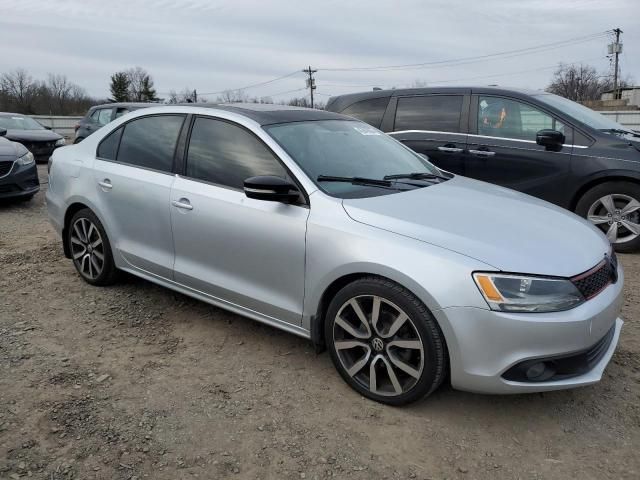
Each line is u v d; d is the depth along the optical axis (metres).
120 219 4.23
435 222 2.93
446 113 6.69
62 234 4.82
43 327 3.91
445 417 2.94
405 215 2.99
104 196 4.33
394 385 2.94
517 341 2.61
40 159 15.58
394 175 3.69
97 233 4.51
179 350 3.63
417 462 2.60
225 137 3.71
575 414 2.98
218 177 3.65
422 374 2.81
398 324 2.85
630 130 6.37
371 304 2.97
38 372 3.29
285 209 3.25
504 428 2.86
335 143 3.76
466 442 2.75
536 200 3.75
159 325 3.99
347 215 3.04
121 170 4.23
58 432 2.74
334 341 3.13
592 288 2.81
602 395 3.15
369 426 2.86
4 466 2.48
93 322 4.01
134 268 4.24
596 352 2.87
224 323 4.04
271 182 3.12
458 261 2.69
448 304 2.66
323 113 4.16
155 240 4.00
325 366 3.45
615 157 5.74
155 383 3.22
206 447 2.67
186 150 3.88
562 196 6.06
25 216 7.76
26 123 16.33
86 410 2.93
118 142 4.39
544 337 2.60
